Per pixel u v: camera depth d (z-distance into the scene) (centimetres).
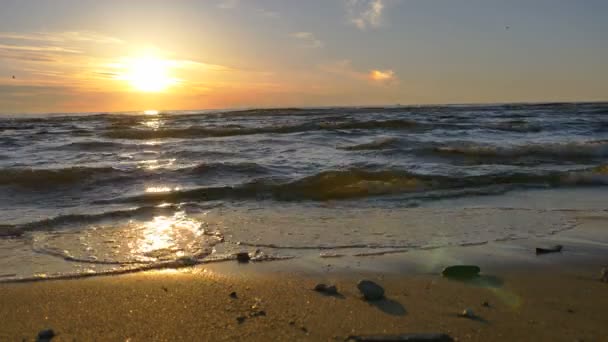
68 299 350
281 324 304
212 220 590
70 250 469
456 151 1165
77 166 923
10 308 334
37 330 301
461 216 608
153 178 866
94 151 1267
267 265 425
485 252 459
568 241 497
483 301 341
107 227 555
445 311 323
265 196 737
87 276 399
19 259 443
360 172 860
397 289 365
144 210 639
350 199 722
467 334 288
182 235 522
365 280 363
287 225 565
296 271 409
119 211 624
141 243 492
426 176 866
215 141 1468
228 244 489
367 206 677
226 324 305
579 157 1177
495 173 901
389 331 292
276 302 340
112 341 285
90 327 304
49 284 381
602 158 1160
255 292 361
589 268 414
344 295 354
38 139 1580
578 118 2781
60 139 1585
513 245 482
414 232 532
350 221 584
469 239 504
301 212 637
